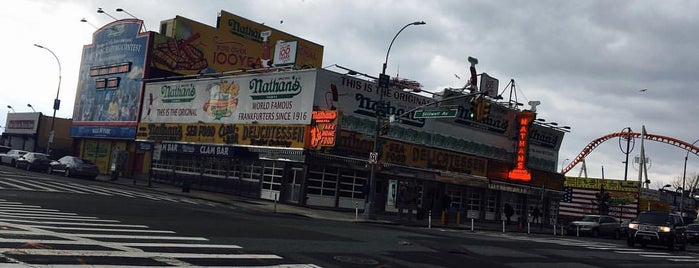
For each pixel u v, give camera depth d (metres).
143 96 45.44
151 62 46.19
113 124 48.16
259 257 9.86
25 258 7.60
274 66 37.56
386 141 35.34
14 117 68.50
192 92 40.72
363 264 10.30
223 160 37.62
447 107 27.16
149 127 43.88
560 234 34.22
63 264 7.46
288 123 33.38
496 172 43.78
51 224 11.82
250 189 35.31
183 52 48.44
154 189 33.66
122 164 40.22
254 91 36.03
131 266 7.84
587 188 58.91
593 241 26.19
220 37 51.34
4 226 10.69
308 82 32.75
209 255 9.54
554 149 50.62
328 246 12.54
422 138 38.00
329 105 32.94
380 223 26.39
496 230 31.27
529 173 44.25
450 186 41.16
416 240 16.20
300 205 32.22
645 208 58.03
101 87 50.47
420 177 37.03
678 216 24.47
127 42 48.50
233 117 37.09
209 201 29.09
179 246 10.30
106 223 13.08
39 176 34.19
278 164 34.00
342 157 32.69
